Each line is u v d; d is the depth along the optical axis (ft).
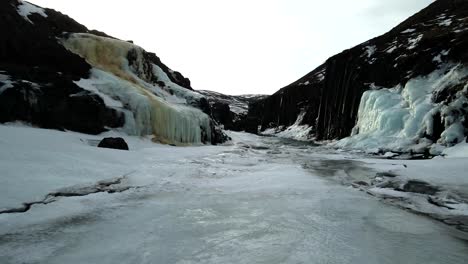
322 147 91.50
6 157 27.84
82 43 75.20
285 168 44.55
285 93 203.72
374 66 97.66
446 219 22.99
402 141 63.36
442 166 39.42
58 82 52.80
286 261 15.71
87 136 51.37
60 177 27.37
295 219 22.20
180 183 32.07
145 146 57.47
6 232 17.87
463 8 104.42
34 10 73.77
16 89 44.80
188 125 76.64
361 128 87.40
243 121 217.36
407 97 73.56
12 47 54.13
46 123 48.57
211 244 17.60
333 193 30.01
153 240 17.92
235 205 25.30
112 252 16.21
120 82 68.54
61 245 16.83
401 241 18.75
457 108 56.49
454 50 72.64
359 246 17.83
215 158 52.85
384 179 35.60
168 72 116.67
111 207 23.39
